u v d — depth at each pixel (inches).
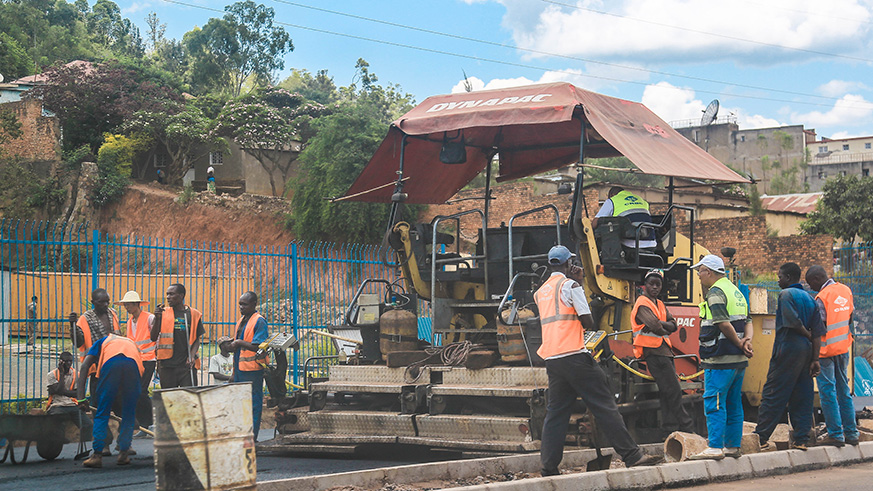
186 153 2060.8
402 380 366.0
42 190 1967.3
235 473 195.8
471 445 329.7
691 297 407.5
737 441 299.7
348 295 564.4
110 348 353.7
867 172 3715.6
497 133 442.9
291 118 2127.2
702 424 390.6
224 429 195.5
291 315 561.3
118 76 2150.6
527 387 330.3
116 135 2079.2
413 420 352.5
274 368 411.5
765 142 3363.7
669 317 358.6
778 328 335.6
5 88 2241.6
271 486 253.3
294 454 387.2
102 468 346.0
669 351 354.3
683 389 379.9
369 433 363.6
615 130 357.4
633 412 357.4
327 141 1595.7
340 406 395.5
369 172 420.8
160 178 2122.3
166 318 406.0
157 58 3737.7
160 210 1918.1
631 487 267.1
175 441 189.8
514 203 1437.0
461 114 373.4
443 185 463.8
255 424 397.7
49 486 298.2
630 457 275.7
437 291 402.6
